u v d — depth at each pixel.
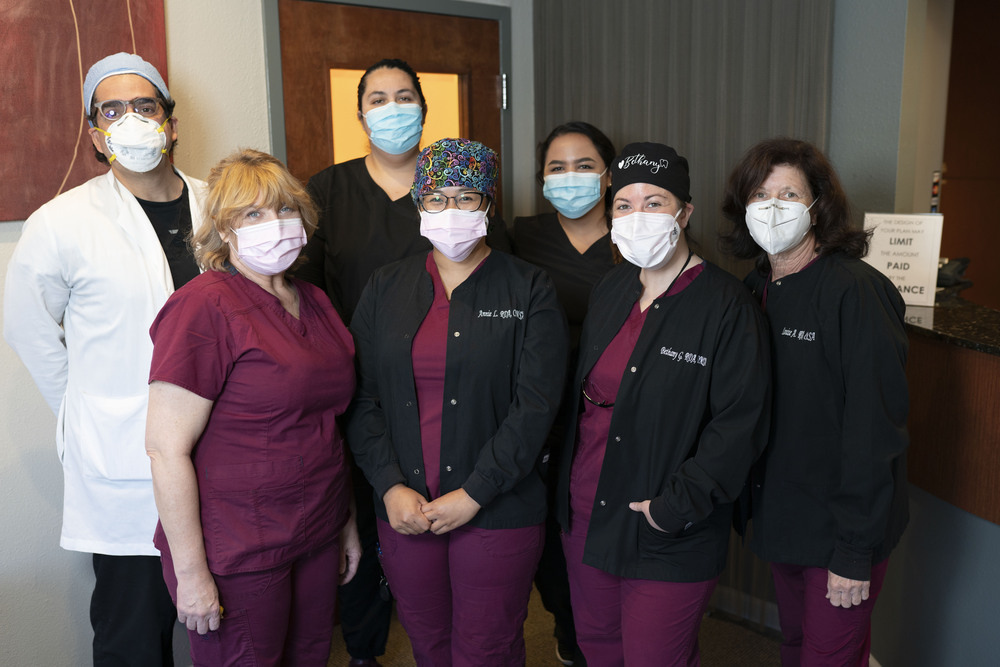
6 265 1.99
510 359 1.68
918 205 2.38
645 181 1.57
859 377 1.51
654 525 1.54
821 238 1.61
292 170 2.56
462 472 1.68
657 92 2.58
